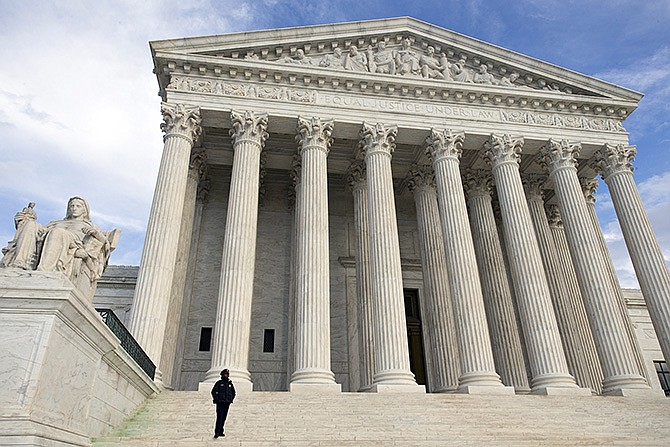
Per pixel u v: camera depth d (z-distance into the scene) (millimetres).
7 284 11086
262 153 35844
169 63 31062
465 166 38344
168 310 26797
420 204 36344
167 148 28844
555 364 26766
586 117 35719
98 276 15273
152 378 22172
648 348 42688
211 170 39375
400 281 27609
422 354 36969
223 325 24891
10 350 10672
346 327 36469
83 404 12984
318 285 26625
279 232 39031
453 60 36125
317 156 30406
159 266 25500
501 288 34469
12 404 10148
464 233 29562
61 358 11578
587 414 20375
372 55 34281
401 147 36812
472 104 34219
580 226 31531
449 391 29438
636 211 32688
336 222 40438
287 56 33281
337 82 32469
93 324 12898
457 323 27531
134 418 17266
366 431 16484
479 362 26109
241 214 27844
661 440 16094
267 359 34438
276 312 36156
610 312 29016
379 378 24953
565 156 33719
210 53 31891
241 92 31375
